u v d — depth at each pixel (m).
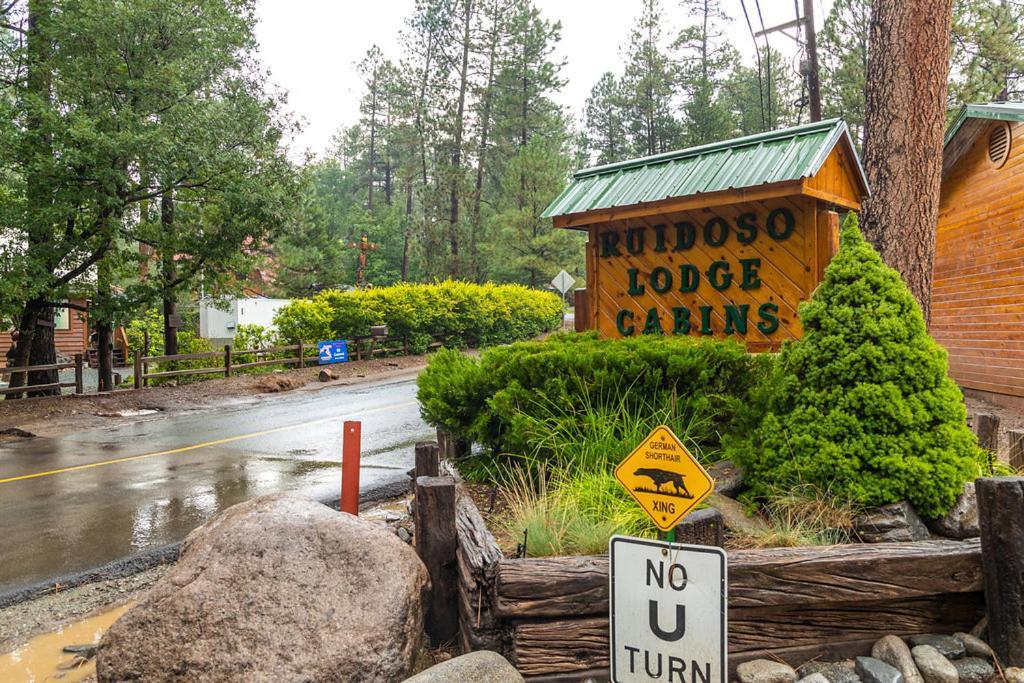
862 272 4.62
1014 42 27.20
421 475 4.84
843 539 4.07
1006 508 3.23
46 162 13.48
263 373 19.86
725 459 5.27
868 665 3.21
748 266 6.59
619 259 7.41
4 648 4.28
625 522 4.06
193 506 7.34
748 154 6.70
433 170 44.31
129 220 15.73
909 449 4.21
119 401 15.55
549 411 5.58
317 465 9.28
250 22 18.19
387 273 57.28
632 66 49.50
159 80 14.85
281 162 16.75
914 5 6.93
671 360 5.42
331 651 3.31
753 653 3.34
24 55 14.95
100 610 4.85
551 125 46.06
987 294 11.57
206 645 3.32
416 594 3.67
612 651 2.68
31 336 15.81
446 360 6.88
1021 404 10.65
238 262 17.34
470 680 3.08
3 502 7.65
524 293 32.41
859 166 6.78
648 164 7.51
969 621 3.46
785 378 4.71
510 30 42.66
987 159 11.42
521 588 3.25
